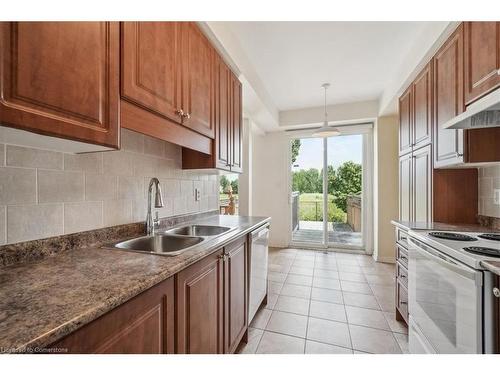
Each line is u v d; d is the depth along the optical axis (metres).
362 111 3.77
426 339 1.34
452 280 1.10
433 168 1.93
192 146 1.51
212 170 2.05
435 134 1.87
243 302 1.70
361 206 4.23
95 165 1.23
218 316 1.30
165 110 1.21
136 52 1.03
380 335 1.83
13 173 0.89
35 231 0.96
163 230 1.67
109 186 1.31
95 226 1.23
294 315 2.13
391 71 2.82
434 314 1.27
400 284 1.97
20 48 0.64
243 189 3.87
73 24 0.77
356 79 3.04
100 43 0.87
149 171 1.62
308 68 2.76
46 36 0.70
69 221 1.09
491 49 1.30
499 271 0.87
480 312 0.95
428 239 1.36
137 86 1.04
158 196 1.48
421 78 2.12
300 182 4.65
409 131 2.40
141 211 1.54
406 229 1.75
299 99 3.71
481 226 1.78
